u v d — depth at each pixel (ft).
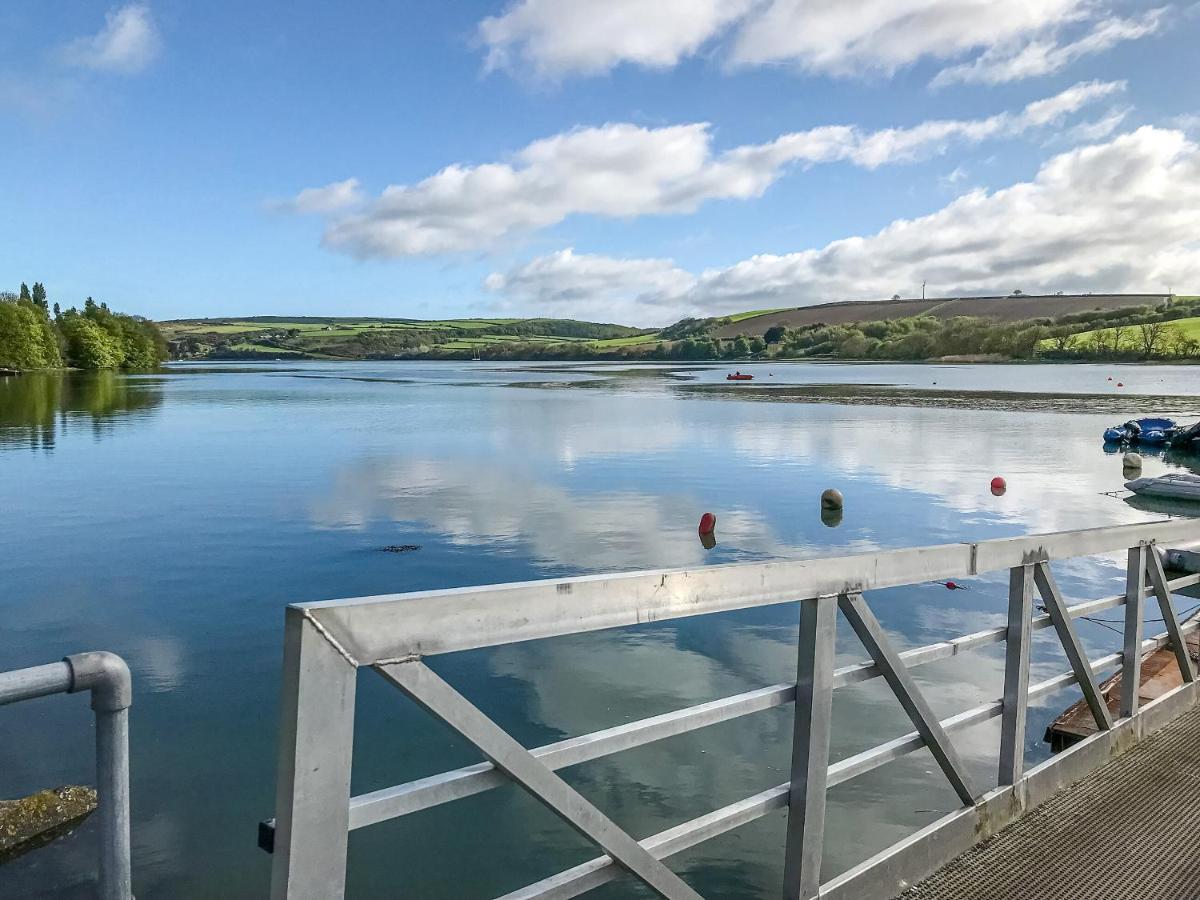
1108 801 13.20
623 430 128.16
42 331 393.91
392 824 19.90
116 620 35.68
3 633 33.96
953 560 10.67
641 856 7.43
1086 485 80.59
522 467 86.69
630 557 48.14
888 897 10.35
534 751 6.46
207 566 45.19
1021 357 554.46
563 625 6.51
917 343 632.79
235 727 24.89
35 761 22.52
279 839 5.31
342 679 5.35
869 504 67.41
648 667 29.55
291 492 70.08
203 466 86.74
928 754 22.57
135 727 24.89
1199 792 13.53
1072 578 44.42
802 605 8.95
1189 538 17.97
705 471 84.28
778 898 17.11
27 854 17.87
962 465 91.40
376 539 52.03
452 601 5.84
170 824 19.67
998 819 12.19
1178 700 17.28
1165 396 210.18
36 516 59.47
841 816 19.69
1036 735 23.73
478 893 17.38
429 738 24.09
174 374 414.41
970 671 29.01
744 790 21.20
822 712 9.04
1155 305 620.08
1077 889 10.74
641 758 22.76
